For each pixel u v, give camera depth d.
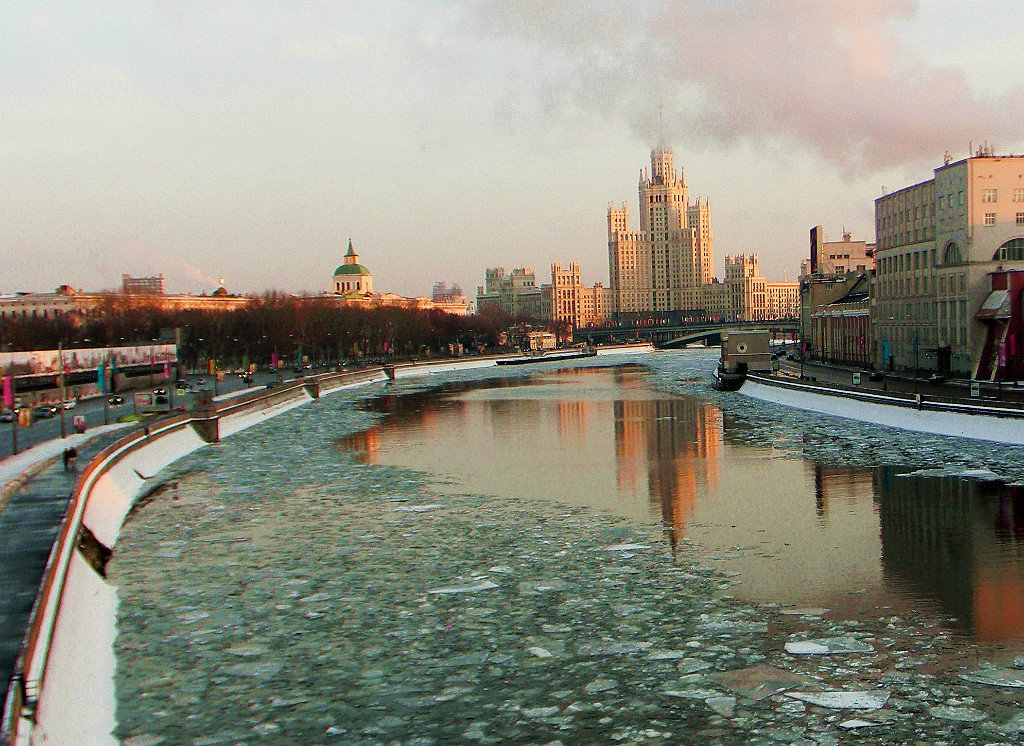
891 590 63.75
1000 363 157.00
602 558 74.44
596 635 57.06
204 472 121.75
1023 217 172.00
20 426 154.62
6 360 189.50
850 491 95.94
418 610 62.75
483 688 50.03
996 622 56.81
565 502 97.12
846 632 56.03
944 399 133.00
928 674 49.53
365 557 76.94
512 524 87.50
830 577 67.25
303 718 47.19
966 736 42.66
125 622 62.12
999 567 68.00
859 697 47.03
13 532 75.62
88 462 104.62
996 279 169.25
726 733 43.94
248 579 71.50
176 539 84.88
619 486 104.88
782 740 43.03
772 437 138.62
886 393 148.62
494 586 67.69
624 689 49.19
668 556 74.50
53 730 44.47
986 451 115.44
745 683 49.28
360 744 44.38
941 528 79.56
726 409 182.75
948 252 183.25
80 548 73.69
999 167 172.38
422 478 114.00
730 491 99.25
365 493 105.06
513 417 180.62
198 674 53.06
